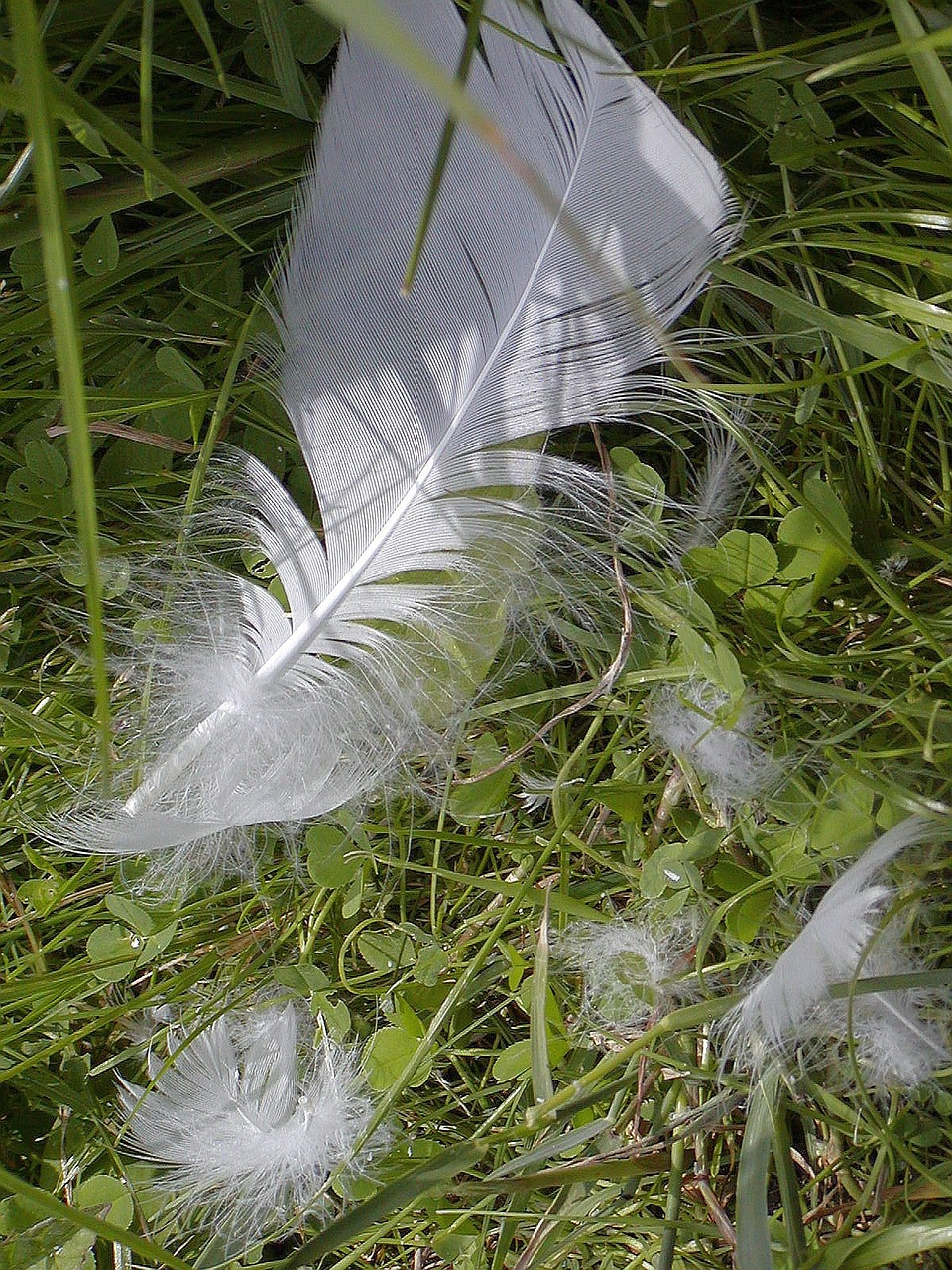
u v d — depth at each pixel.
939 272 0.43
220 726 0.45
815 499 0.44
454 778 0.46
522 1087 0.46
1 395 0.45
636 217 0.41
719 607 0.45
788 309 0.43
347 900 0.46
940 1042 0.44
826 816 0.44
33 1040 0.47
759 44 0.43
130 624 0.46
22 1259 0.45
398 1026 0.46
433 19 0.41
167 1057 0.46
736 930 0.44
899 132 0.44
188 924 0.47
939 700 0.44
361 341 0.42
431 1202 0.46
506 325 0.42
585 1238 0.45
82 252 0.44
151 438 0.45
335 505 0.43
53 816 0.46
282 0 0.43
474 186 0.41
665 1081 0.46
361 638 0.44
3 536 0.46
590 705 0.46
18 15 0.31
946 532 0.45
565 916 0.46
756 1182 0.43
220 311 0.45
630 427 0.46
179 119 0.45
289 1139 0.45
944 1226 0.42
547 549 0.45
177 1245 0.46
